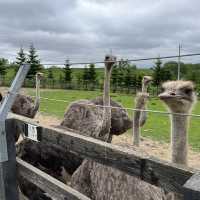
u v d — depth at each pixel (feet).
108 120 22.35
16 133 11.80
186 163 12.19
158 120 51.11
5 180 11.60
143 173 7.07
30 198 14.58
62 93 85.10
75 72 149.79
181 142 12.27
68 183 17.46
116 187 12.62
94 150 8.46
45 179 10.15
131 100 70.79
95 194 13.41
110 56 21.45
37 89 36.52
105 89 22.22
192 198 5.51
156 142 35.88
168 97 12.12
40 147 19.10
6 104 11.64
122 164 7.62
